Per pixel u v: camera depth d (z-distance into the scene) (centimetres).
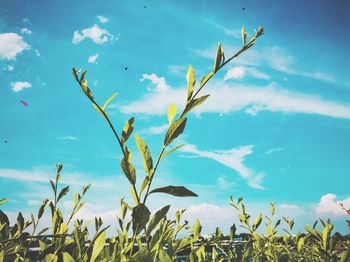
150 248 111
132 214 91
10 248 133
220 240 189
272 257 227
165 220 135
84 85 96
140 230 92
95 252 105
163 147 96
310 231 212
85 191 178
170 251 131
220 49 102
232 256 184
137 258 92
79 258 115
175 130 97
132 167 96
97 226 155
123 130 99
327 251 201
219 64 101
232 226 195
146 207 92
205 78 100
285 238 253
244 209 246
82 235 125
